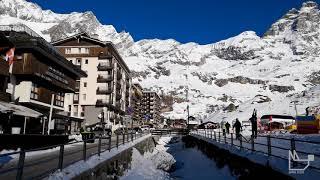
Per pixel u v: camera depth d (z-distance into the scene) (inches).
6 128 1198.3
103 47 3080.7
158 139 2600.9
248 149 800.9
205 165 1147.9
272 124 2571.4
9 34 1694.1
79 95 3041.3
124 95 3833.7
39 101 1653.5
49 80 1689.2
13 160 668.7
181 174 1080.8
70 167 513.0
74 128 2196.1
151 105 5954.7
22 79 1574.8
